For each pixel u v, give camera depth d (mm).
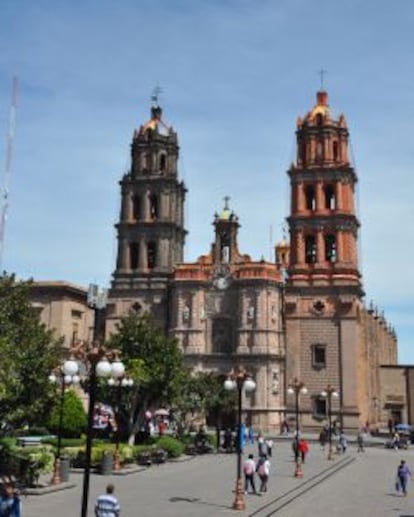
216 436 61156
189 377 58688
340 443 62656
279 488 34844
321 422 80938
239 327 83812
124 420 50094
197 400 58781
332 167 87500
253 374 81812
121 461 41281
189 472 41000
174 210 92812
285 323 85000
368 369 89188
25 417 30234
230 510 27016
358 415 80000
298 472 40906
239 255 88375
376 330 99500
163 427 63281
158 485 34219
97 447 41469
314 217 86562
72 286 81000
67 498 28312
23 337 31750
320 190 87625
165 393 50875
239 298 84812
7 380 27016
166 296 88812
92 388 20734
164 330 87750
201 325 85562
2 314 31719
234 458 51500
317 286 84375
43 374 30359
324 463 50062
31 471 30531
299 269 85500
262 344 82438
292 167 88938
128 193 93125
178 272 87125
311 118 90312
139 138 94500
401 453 62969
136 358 50094
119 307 89750
